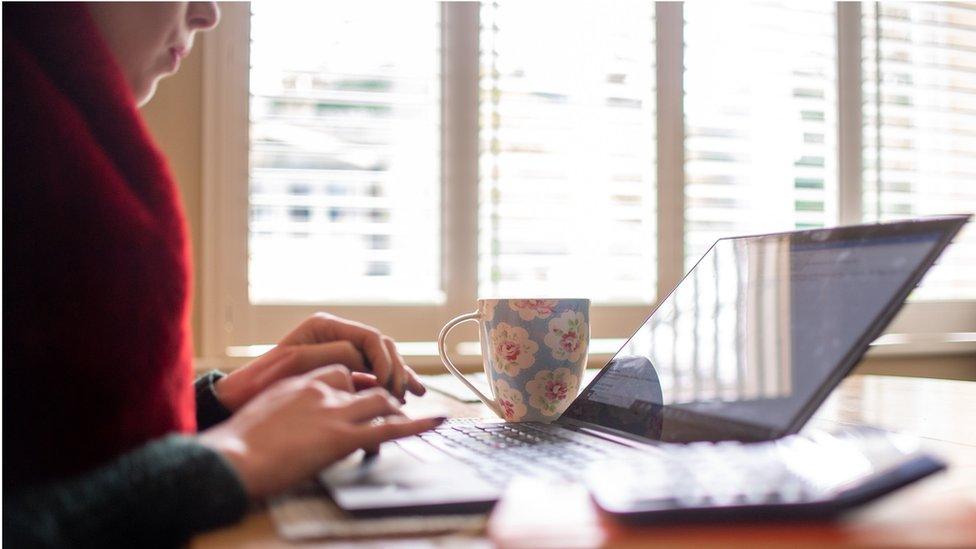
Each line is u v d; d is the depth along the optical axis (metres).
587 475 0.47
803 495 0.43
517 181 1.94
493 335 0.86
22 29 0.64
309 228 1.81
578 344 0.86
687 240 2.05
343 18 1.83
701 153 2.07
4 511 0.41
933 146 2.30
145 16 0.75
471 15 1.91
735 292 0.66
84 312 0.58
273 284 1.79
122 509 0.42
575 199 1.97
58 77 0.64
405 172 1.87
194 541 0.42
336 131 1.83
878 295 0.53
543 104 1.95
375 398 0.56
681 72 2.04
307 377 0.60
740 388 0.59
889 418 0.89
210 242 1.73
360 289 1.84
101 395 0.57
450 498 0.44
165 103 1.71
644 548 0.38
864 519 0.44
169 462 0.45
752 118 2.11
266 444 0.49
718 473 0.47
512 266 1.93
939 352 2.20
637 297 2.01
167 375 0.61
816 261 0.61
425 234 1.88
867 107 2.22
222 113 1.74
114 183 0.62
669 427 0.64
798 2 2.16
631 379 0.73
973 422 0.86
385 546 0.40
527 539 0.39
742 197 2.10
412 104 1.87
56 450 0.56
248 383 0.79
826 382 0.53
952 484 0.53
